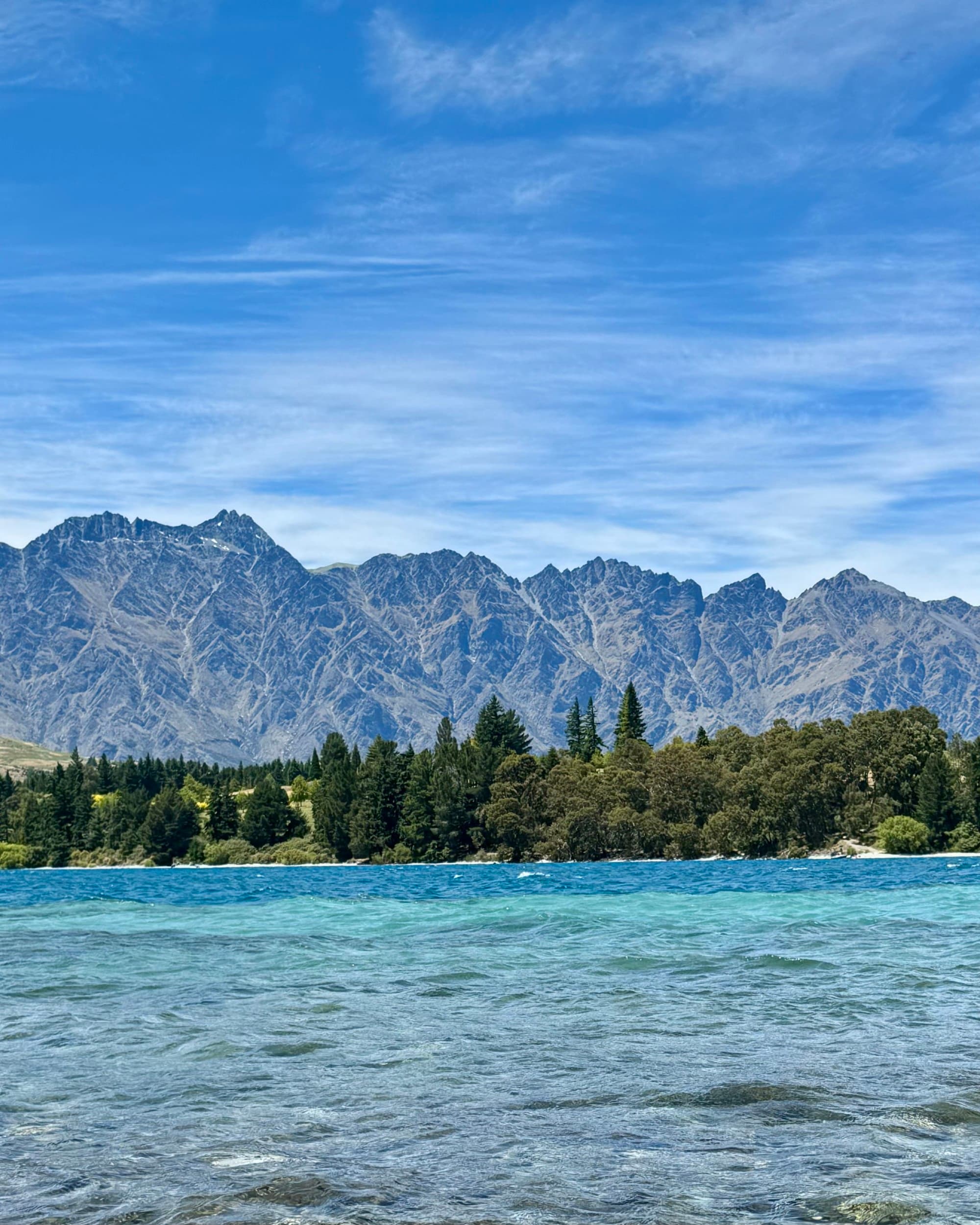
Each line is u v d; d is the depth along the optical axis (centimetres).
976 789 16688
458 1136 1488
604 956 3638
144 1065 2003
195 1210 1188
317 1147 1444
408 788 19938
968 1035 2208
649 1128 1516
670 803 17850
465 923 5050
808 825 17325
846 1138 1449
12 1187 1284
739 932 4453
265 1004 2680
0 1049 2169
